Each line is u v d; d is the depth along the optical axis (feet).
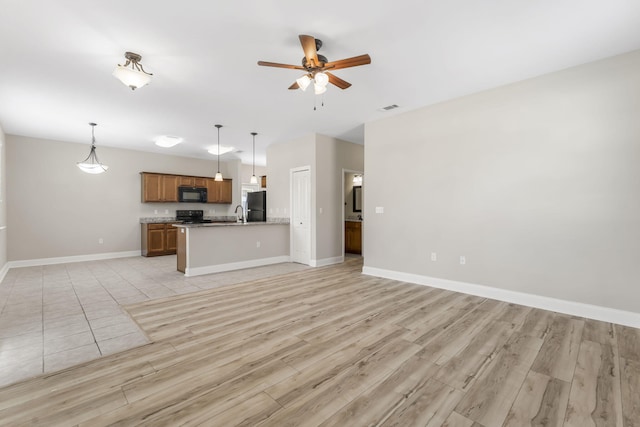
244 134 18.74
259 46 8.76
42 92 11.87
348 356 7.14
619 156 9.21
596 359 6.97
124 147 22.34
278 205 21.43
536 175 10.71
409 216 14.33
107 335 8.36
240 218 28.30
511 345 7.68
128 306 10.87
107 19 7.43
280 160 21.20
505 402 5.46
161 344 7.80
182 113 14.58
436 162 13.34
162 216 24.77
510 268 11.30
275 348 7.55
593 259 9.62
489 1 6.86
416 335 8.30
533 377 6.24
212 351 7.41
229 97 12.55
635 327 8.86
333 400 5.52
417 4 6.98
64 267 18.35
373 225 15.84
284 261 20.36
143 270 17.42
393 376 6.30
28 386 5.93
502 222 11.50
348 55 9.32
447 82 11.20
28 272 16.87
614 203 9.29
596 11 7.18
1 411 5.18
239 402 5.46
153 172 23.89
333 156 19.79
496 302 11.25
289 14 7.32
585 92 9.77
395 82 11.19
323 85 8.52
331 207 19.70
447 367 6.64
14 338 8.17
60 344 7.80
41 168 19.35
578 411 5.22
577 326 8.92
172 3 6.87
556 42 8.55
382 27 7.87
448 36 8.28
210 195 26.96
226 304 11.05
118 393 5.71
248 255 18.38
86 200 21.04
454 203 12.80
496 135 11.62
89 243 21.15
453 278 12.85
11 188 18.29
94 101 12.88
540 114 10.61
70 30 7.86
